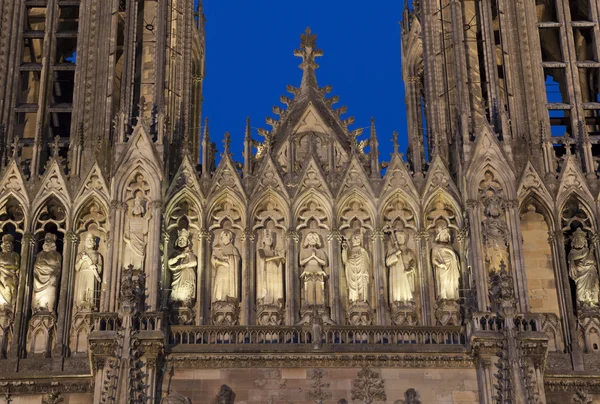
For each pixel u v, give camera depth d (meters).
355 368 53.19
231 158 58.59
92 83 61.88
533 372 52.50
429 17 64.75
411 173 58.84
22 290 56.00
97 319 53.28
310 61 64.44
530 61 62.66
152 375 52.06
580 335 55.78
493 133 58.31
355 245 57.34
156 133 59.00
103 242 57.41
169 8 64.62
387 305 56.31
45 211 58.09
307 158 58.72
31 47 67.38
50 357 54.78
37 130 60.78
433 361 53.31
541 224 58.34
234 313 55.66
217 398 52.16
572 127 62.00
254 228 57.47
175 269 56.47
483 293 54.69
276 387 52.69
